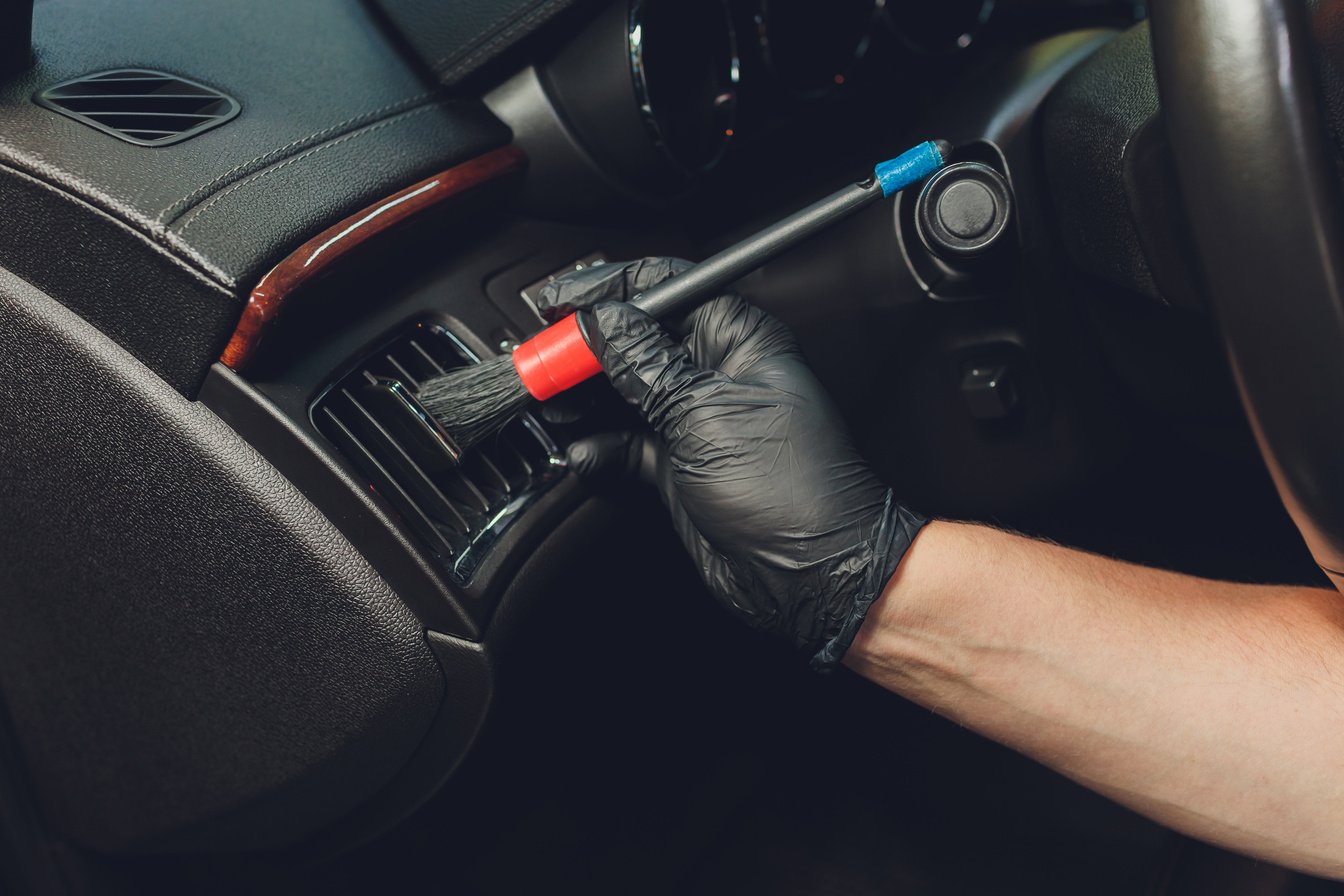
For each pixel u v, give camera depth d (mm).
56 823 890
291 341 670
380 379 708
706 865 1014
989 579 591
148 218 612
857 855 986
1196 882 788
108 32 701
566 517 745
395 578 680
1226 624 630
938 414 939
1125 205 713
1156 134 668
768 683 1112
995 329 883
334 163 677
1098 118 734
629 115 779
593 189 812
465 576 696
